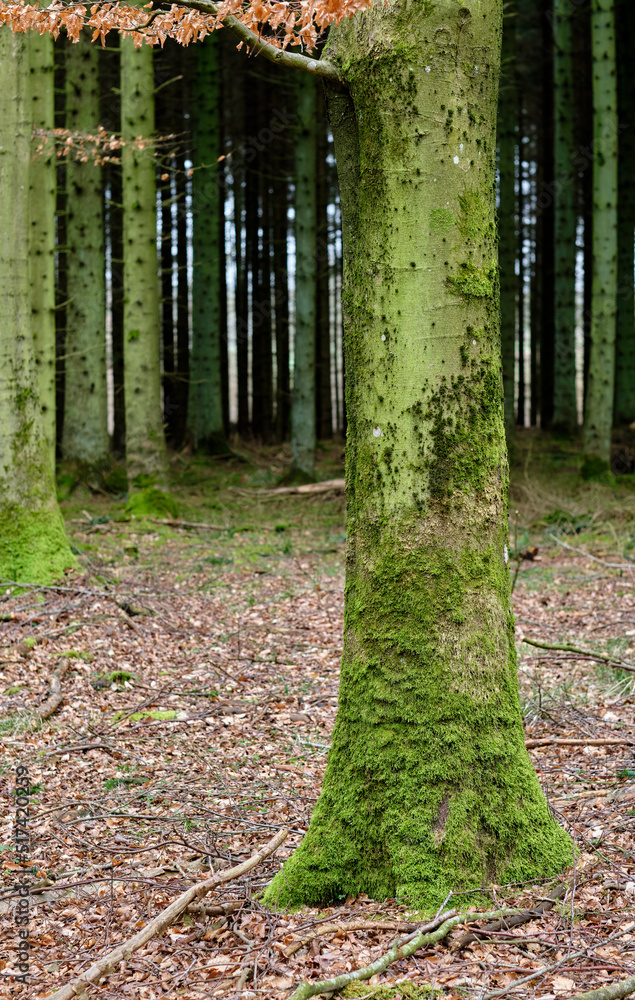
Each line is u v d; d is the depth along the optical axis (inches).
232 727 221.9
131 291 491.8
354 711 123.9
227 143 895.1
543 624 307.6
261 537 487.8
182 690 250.1
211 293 742.5
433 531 118.6
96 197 581.6
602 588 356.8
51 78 384.2
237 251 941.2
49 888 135.7
